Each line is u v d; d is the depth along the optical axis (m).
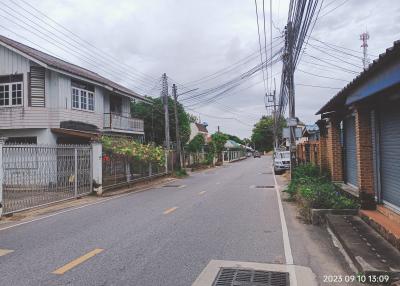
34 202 13.38
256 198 15.65
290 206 13.39
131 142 22.72
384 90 7.30
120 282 5.63
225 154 63.81
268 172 33.91
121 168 20.81
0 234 9.13
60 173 15.10
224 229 9.41
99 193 17.50
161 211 12.30
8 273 6.03
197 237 8.52
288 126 19.48
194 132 75.31
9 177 12.22
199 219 10.80
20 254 7.17
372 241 7.17
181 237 8.52
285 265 6.50
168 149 30.22
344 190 12.05
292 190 14.91
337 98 10.89
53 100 21.45
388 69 6.71
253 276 5.94
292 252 7.30
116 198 16.33
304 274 6.04
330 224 9.05
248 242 8.07
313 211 9.98
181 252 7.27
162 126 43.38
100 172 17.66
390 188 8.88
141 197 16.53
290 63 16.89
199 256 7.00
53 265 6.43
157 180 26.08
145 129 43.00
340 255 7.07
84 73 25.05
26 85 20.75
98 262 6.60
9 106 20.94
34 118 20.70
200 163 44.16
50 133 21.23
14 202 12.35
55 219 11.17
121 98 30.59
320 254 7.16
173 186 21.84
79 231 9.25
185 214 11.68
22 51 20.30
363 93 8.48
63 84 21.91
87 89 24.55
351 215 9.74
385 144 9.16
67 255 7.05
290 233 8.98
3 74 21.09
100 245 7.79
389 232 7.10
